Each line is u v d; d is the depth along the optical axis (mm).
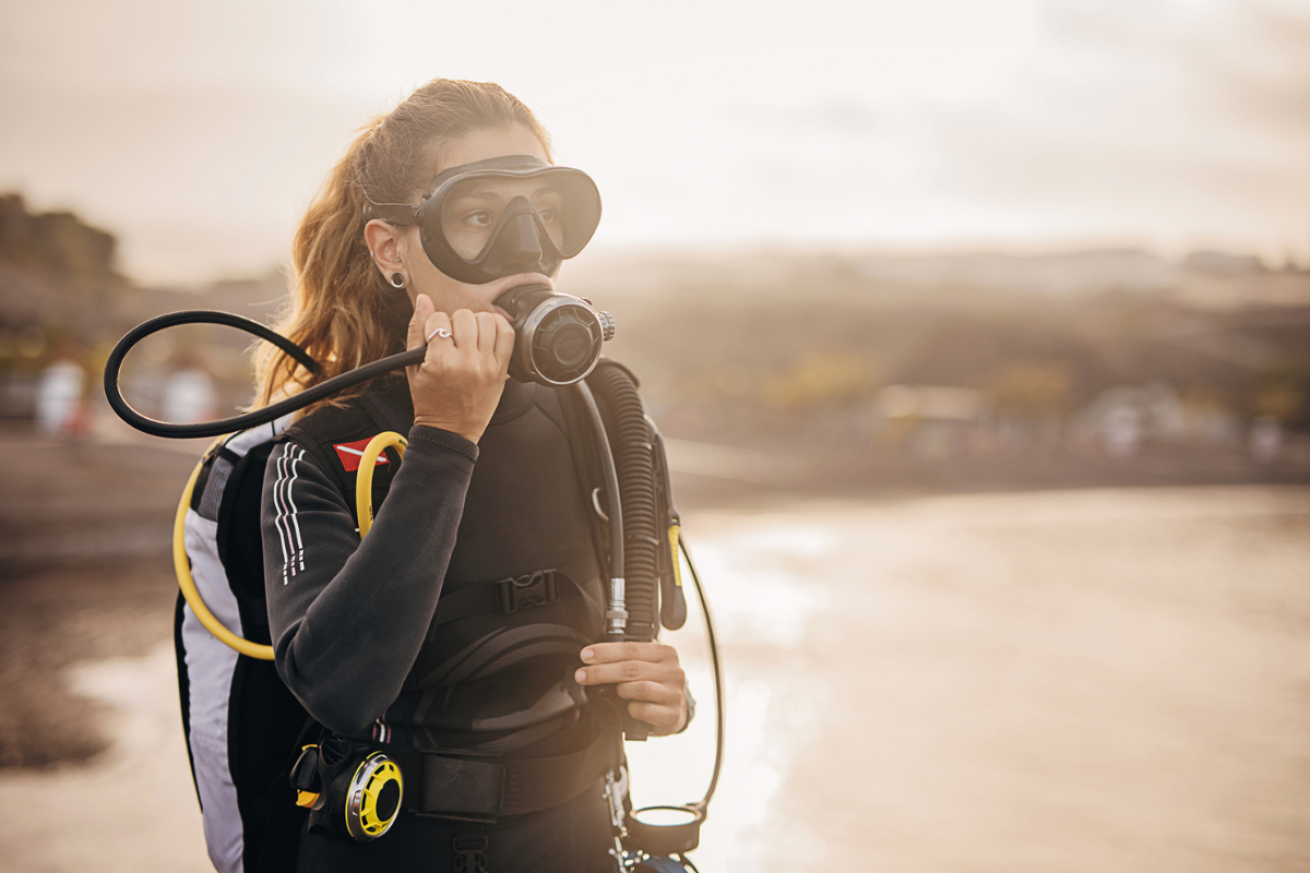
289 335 1234
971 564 17344
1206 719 7574
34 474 20641
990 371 119938
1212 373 119625
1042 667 9258
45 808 4613
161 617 9430
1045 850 4914
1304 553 20609
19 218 75750
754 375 118875
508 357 895
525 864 1021
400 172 1007
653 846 1177
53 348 38500
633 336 131125
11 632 8586
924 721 7168
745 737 6473
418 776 997
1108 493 39750
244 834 1160
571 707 1062
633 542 1141
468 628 1017
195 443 26875
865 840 4871
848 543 19938
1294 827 5348
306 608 882
